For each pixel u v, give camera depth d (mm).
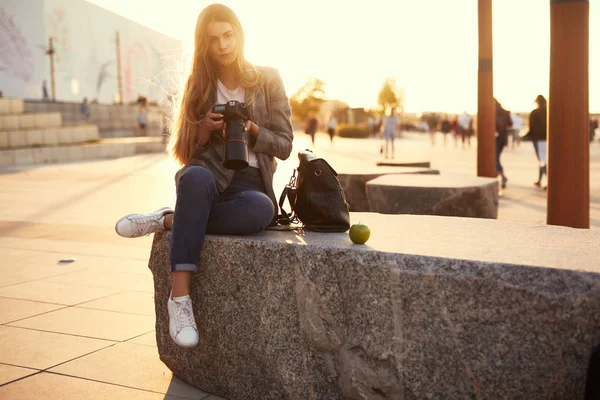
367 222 3361
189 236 2936
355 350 2637
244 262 2918
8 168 17359
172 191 11789
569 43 4359
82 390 3121
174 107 3438
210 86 3271
